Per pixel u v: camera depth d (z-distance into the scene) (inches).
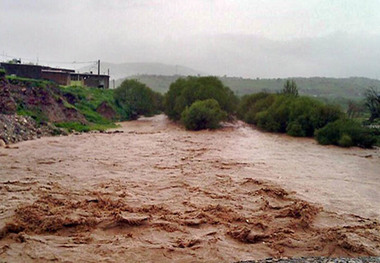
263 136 1214.3
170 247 269.7
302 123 1217.4
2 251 253.9
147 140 1000.9
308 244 285.3
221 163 643.5
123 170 560.7
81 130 1198.9
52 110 1229.1
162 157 698.8
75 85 1937.7
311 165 676.1
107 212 343.9
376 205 411.8
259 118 1421.0
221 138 1111.0
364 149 943.0
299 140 1118.4
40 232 292.0
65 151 742.5
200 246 273.6
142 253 258.4
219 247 272.8
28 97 1177.4
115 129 1365.7
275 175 558.6
